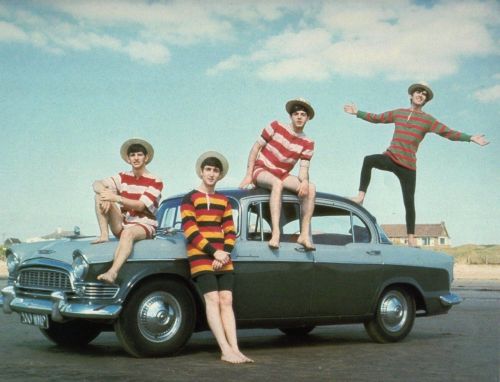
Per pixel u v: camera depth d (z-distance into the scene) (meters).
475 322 11.30
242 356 6.49
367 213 8.38
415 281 8.46
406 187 8.77
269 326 7.36
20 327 9.66
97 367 6.05
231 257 7.02
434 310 8.70
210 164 6.79
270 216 7.48
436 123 8.66
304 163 7.61
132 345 6.52
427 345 8.07
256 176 7.55
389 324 8.30
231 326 6.64
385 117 8.95
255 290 7.17
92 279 6.41
